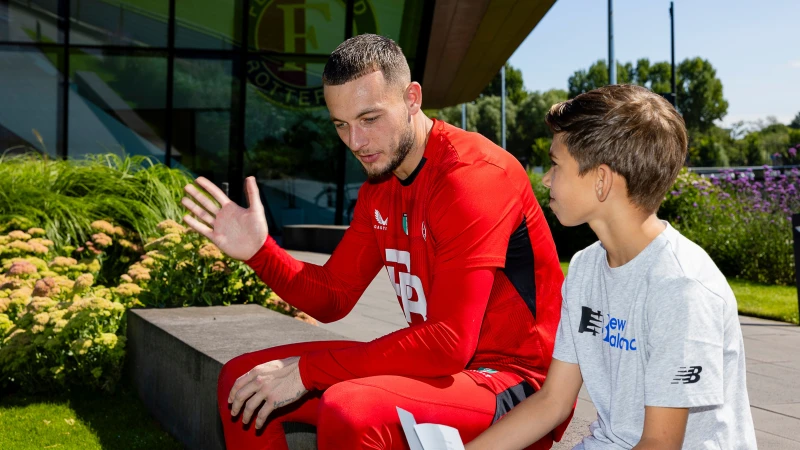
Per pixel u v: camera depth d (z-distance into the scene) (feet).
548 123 5.51
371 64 6.20
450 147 6.31
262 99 48.91
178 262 15.29
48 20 46.24
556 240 44.78
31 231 18.84
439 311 5.88
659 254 5.07
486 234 5.94
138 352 13.67
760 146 243.40
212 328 12.36
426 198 6.36
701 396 4.71
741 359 5.10
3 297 15.46
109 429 12.01
